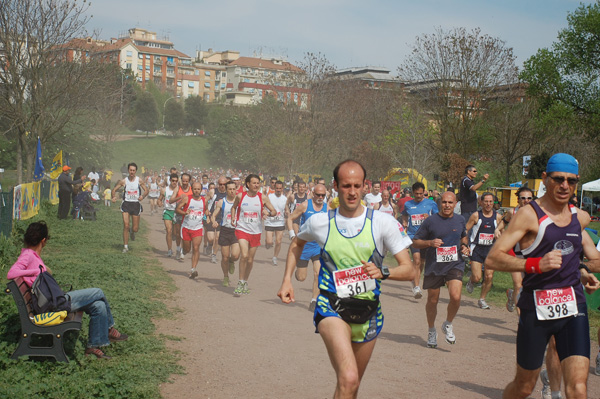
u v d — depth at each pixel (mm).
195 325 8500
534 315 4430
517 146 41531
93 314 6629
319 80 50406
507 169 40906
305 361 7004
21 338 6168
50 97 27484
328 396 5844
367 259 4387
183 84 157750
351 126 52125
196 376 6281
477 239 10883
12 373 5730
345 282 4355
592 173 41688
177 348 7270
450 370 6953
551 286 4410
